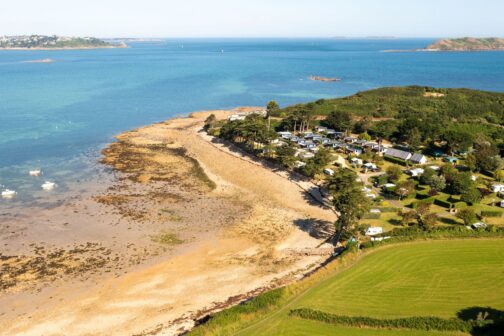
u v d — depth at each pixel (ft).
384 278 232.12
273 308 206.90
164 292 231.91
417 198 345.10
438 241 271.08
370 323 193.06
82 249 276.00
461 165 417.08
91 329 202.90
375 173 403.54
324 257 267.18
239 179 409.90
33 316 212.23
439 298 213.87
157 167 442.91
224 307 218.18
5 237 289.74
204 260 265.95
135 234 297.94
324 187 370.12
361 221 303.27
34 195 364.79
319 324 196.85
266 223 318.65
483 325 185.06
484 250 259.19
